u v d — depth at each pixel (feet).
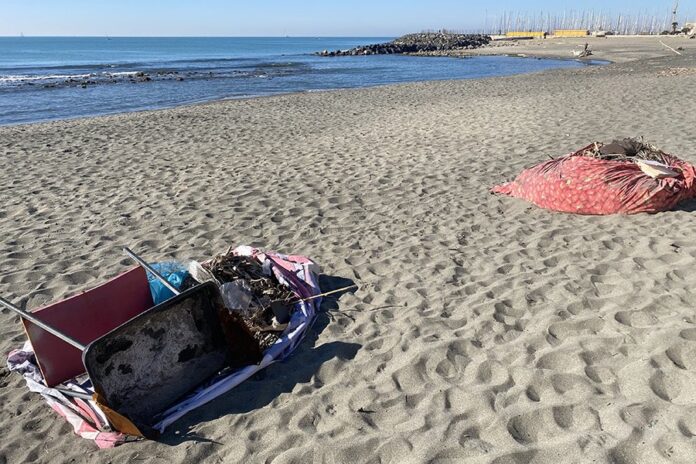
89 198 27.22
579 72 91.66
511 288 15.46
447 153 32.04
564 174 20.89
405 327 13.98
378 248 19.38
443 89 71.92
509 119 41.60
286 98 68.95
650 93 49.52
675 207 19.89
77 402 11.51
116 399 11.06
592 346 12.24
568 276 15.85
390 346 13.21
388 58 200.23
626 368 11.36
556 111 43.29
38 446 10.99
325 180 28.14
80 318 12.67
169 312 11.92
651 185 19.54
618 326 12.94
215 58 213.66
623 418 9.96
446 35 318.04
